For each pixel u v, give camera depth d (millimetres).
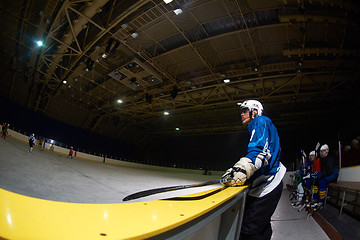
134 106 29625
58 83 24578
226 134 35906
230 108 26734
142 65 18078
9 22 18266
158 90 22953
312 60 15945
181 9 12453
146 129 40094
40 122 28188
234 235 1137
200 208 696
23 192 6578
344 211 3836
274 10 12953
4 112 25016
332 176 4305
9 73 23969
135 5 12758
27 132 26844
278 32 14375
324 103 23719
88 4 13289
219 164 36312
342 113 24594
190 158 39250
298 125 29562
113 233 363
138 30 15555
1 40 20297
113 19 14641
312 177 4652
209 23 14484
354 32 13422
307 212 4691
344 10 11859
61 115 30328
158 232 440
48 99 27922
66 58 21453
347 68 16922
